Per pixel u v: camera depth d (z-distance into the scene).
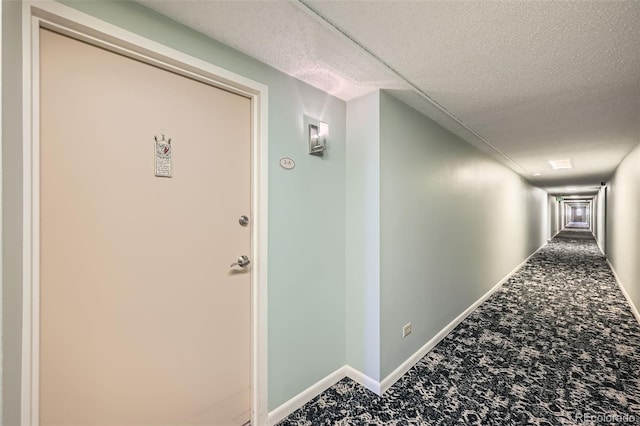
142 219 1.19
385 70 1.61
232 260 1.49
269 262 1.57
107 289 1.10
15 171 0.84
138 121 1.17
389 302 1.95
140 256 1.19
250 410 1.57
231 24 1.23
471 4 1.08
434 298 2.53
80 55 1.03
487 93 1.90
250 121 1.56
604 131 2.69
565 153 3.66
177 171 1.29
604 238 7.01
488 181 3.84
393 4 1.08
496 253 4.28
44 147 0.96
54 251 0.98
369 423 1.57
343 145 2.03
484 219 3.71
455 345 2.50
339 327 2.00
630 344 2.47
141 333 1.19
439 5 1.08
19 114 0.86
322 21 1.19
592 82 1.71
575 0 1.04
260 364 1.53
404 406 1.71
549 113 2.25
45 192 0.96
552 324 2.95
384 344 1.89
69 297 1.02
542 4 1.07
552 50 1.38
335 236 1.97
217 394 1.44
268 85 1.56
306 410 1.69
